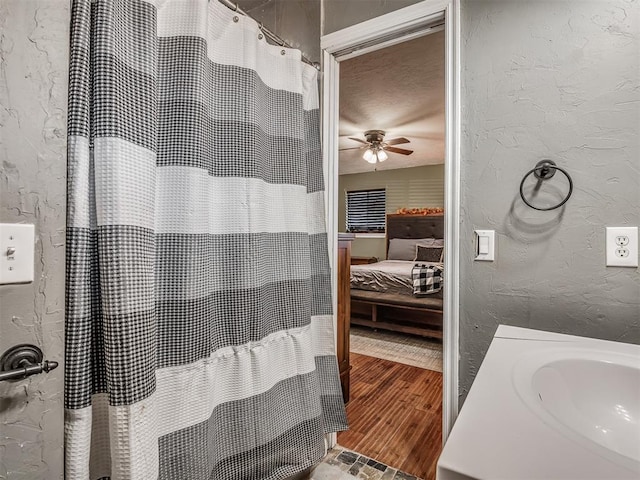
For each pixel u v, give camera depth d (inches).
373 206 250.4
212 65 44.8
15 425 24.8
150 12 35.4
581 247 43.2
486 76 49.5
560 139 44.4
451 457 17.2
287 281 54.7
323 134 67.9
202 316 41.0
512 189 47.6
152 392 33.2
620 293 41.0
